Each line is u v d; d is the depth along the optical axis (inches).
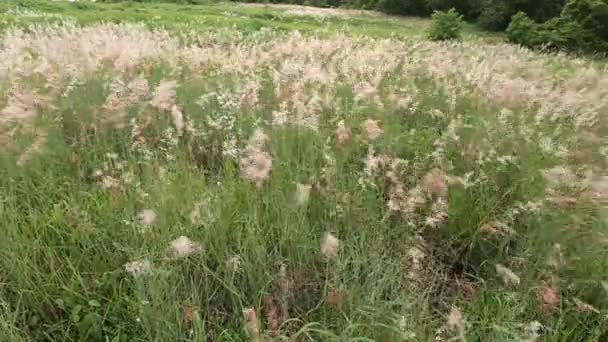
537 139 159.2
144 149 133.6
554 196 114.7
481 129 159.3
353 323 89.8
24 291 96.3
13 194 121.5
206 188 123.7
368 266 105.1
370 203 119.5
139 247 107.1
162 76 219.1
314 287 107.1
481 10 1160.2
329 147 132.5
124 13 699.4
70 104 170.1
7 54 236.7
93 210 125.4
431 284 108.6
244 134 146.9
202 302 102.3
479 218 122.6
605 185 104.0
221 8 949.2
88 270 106.3
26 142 131.1
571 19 806.5
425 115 203.3
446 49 387.2
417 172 134.7
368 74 235.8
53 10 717.3
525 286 103.4
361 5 1408.7
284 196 120.2
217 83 203.8
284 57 288.2
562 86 274.5
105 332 93.9
